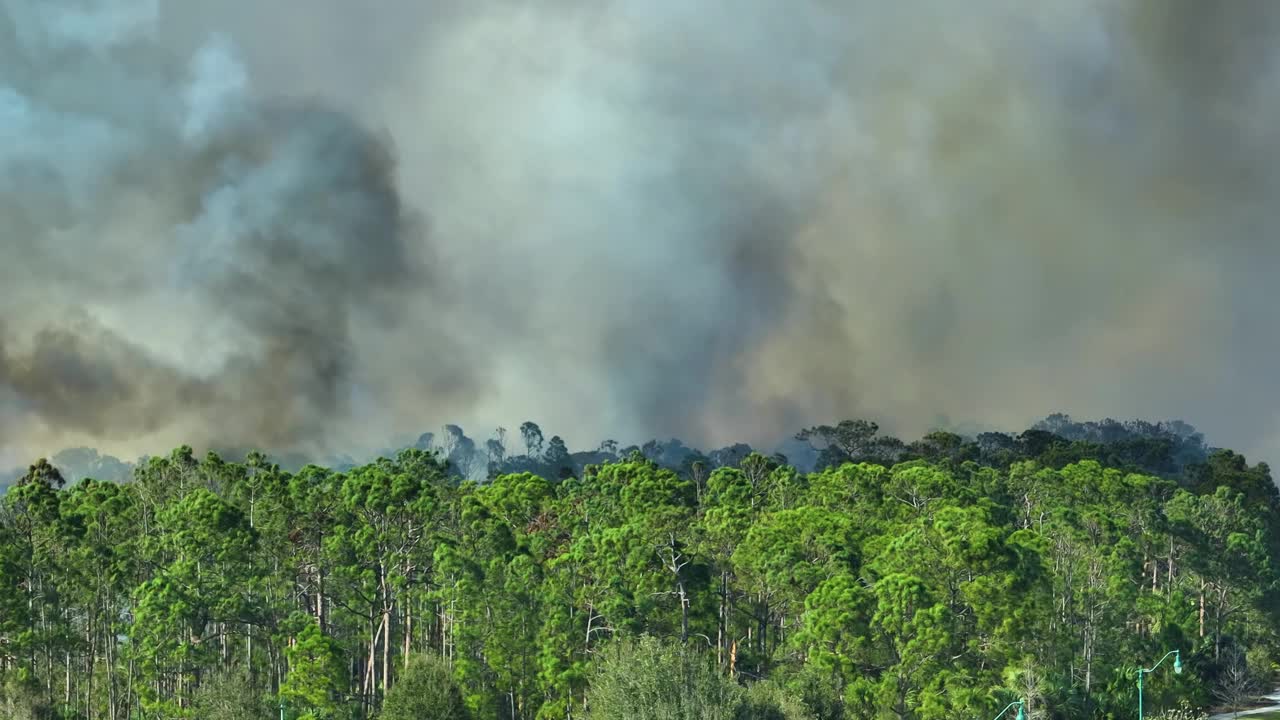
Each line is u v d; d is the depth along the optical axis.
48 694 114.00
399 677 104.88
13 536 120.62
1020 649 111.81
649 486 150.50
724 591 126.88
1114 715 118.12
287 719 108.88
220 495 135.88
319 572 128.75
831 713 104.31
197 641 115.75
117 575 118.12
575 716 102.38
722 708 93.06
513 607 115.50
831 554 124.00
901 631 108.06
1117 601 131.12
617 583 117.50
